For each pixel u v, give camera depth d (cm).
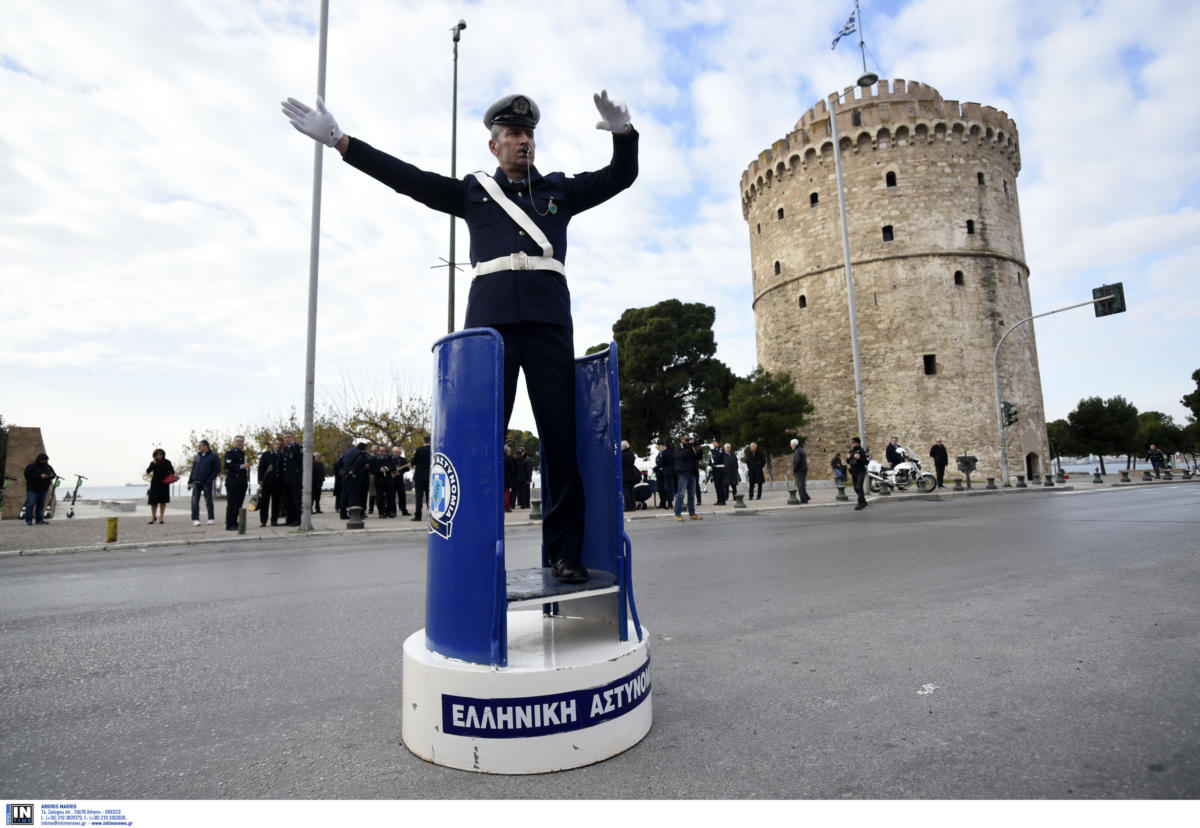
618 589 268
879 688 307
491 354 247
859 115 3962
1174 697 286
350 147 269
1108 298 2395
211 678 355
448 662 240
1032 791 207
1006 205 4053
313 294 1415
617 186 294
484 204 284
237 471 1423
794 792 209
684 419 4697
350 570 773
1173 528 969
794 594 547
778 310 4384
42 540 1225
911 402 3781
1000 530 1016
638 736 251
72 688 342
